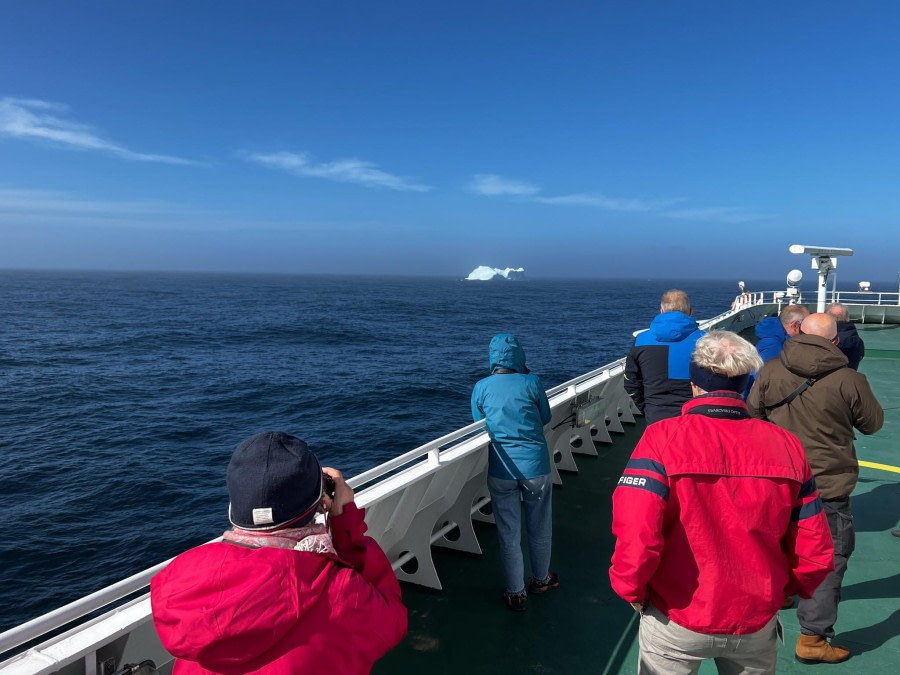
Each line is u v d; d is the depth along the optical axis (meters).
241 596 1.08
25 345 43.19
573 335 57.69
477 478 3.80
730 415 1.68
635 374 3.39
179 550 11.06
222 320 70.38
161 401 25.12
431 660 2.79
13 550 10.91
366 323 70.06
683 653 1.67
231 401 25.34
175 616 1.10
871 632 2.96
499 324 70.75
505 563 3.19
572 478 5.12
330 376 32.19
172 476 15.18
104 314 76.56
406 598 3.31
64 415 22.16
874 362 10.98
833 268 8.45
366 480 2.67
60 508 12.95
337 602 1.18
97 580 9.97
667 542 1.65
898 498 4.68
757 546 1.58
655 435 1.69
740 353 1.69
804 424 2.68
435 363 38.06
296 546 1.20
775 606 1.62
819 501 1.64
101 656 1.74
